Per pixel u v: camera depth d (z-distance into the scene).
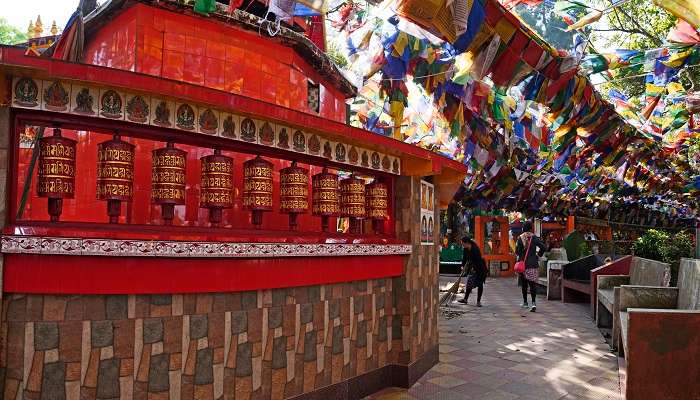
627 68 8.07
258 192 4.07
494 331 8.60
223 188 3.84
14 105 3.01
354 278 4.83
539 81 6.28
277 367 4.07
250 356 3.86
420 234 5.93
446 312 10.70
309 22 7.49
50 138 3.23
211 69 5.29
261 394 3.94
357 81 6.54
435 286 6.53
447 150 10.43
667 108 10.42
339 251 4.59
